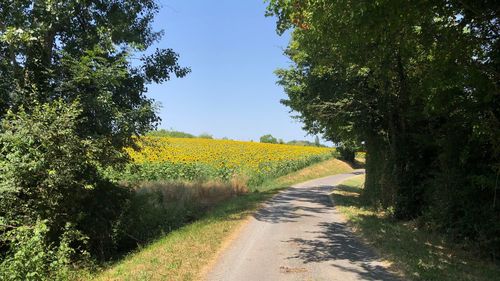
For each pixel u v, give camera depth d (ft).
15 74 37.58
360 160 236.63
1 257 31.89
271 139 312.09
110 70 37.81
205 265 27.35
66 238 32.76
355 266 27.35
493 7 24.68
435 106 31.78
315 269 26.63
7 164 31.42
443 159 36.35
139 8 46.52
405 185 47.32
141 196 46.68
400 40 29.07
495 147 29.40
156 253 30.68
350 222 45.09
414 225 42.80
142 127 43.55
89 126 39.45
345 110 58.80
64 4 37.52
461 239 33.81
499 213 29.55
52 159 33.24
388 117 52.85
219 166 95.86
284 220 46.34
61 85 38.17
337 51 37.93
